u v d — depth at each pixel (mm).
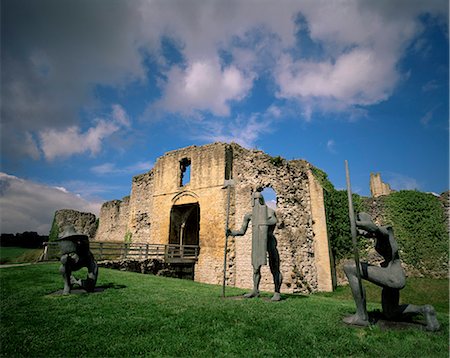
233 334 5562
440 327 5965
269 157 21422
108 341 5211
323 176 22609
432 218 20391
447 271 19047
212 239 21547
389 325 6062
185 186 24281
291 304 8102
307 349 5004
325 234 19719
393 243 6281
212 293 9969
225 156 22703
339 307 7953
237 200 21531
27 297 8344
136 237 27188
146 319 6355
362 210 22203
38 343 5109
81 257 9320
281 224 19453
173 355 4762
